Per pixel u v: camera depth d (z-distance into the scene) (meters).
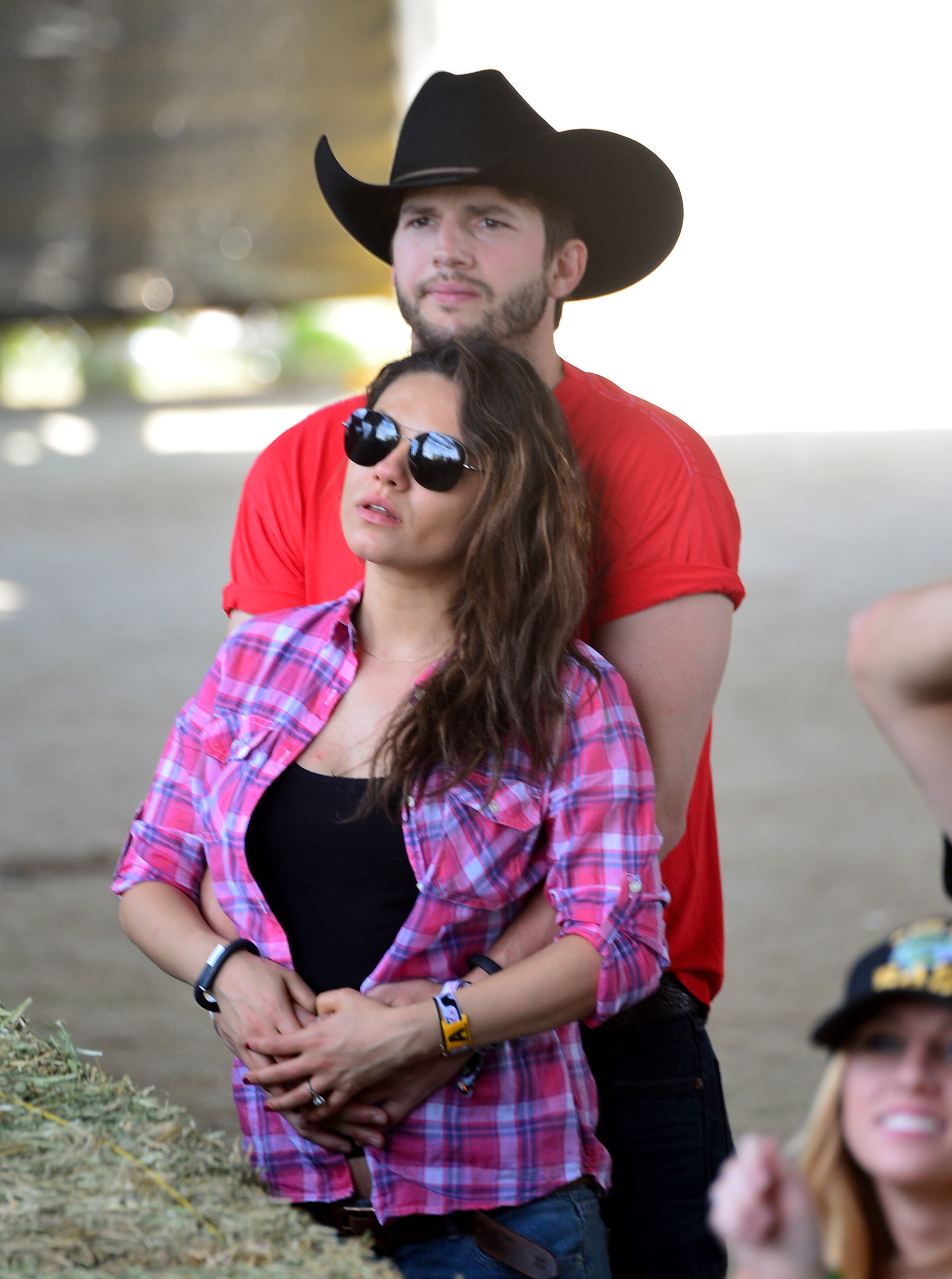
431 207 8.76
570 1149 7.31
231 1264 5.72
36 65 67.38
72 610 38.44
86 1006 16.64
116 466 61.47
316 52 67.81
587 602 7.62
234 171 70.00
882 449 60.69
